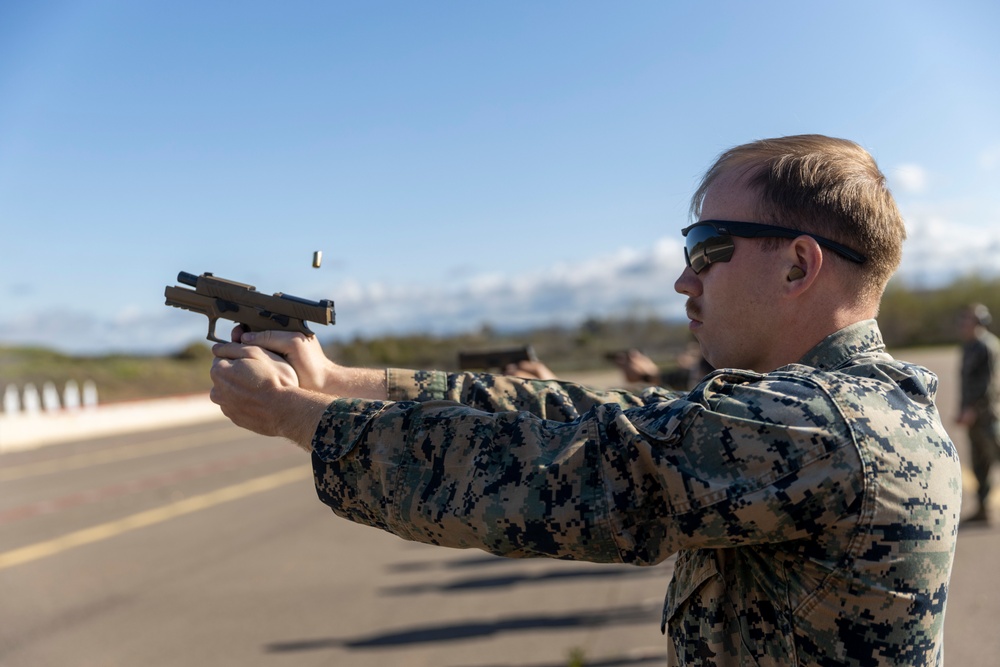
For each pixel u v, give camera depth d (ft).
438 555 19.33
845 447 3.14
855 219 3.56
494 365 8.29
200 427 61.00
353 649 13.16
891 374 3.54
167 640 13.85
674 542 3.20
